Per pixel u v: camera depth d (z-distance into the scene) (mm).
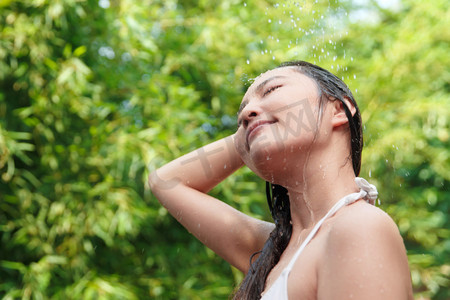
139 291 3682
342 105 1052
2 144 3465
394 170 4359
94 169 3768
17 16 3742
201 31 4062
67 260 3561
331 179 1008
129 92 3977
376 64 4367
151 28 4000
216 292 3678
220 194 3832
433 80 4586
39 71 3715
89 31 4023
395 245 865
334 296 844
